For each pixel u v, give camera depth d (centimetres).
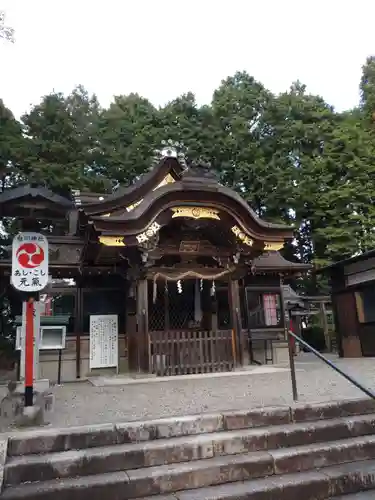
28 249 571
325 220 2169
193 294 1259
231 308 1089
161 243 1051
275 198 2170
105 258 1112
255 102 2459
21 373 616
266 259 1345
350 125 2342
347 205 2106
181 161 1134
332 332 2330
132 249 998
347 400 580
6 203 949
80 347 1173
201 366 1008
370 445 505
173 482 420
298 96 2495
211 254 1077
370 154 2164
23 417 493
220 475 436
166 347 1000
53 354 1152
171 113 2475
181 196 970
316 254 2278
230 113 2428
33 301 561
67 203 1019
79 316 1194
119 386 866
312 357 1711
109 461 432
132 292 1097
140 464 441
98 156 2206
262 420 524
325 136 2306
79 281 1212
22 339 625
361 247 2048
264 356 1310
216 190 980
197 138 2347
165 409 573
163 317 1220
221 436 482
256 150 2264
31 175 1902
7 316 1700
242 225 1017
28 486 394
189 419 498
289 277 1379
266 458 458
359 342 1427
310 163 2189
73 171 2025
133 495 405
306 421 541
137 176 2234
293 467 463
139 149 2238
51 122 2159
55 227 1532
